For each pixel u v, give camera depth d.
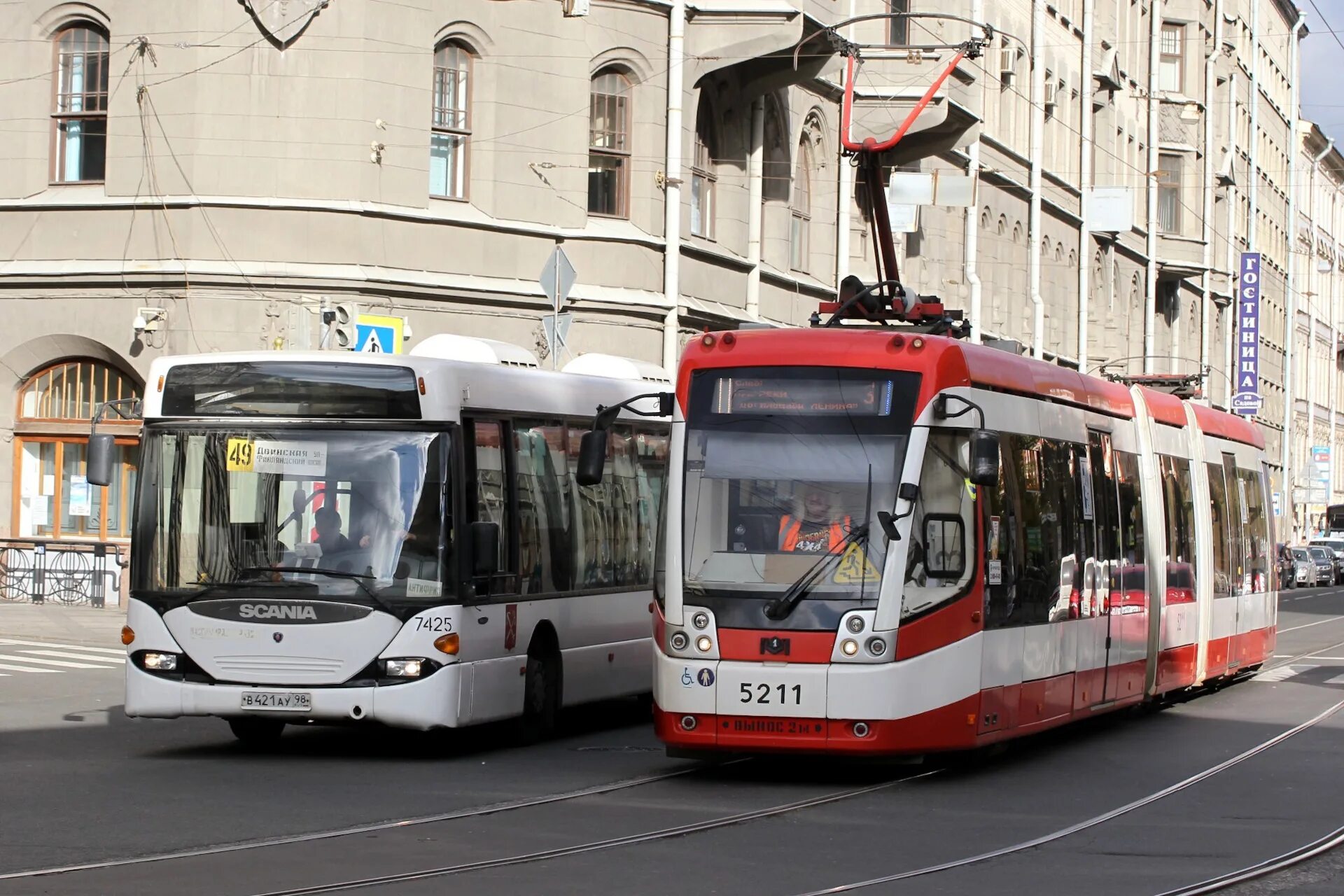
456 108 32.44
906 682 14.95
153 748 17.56
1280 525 90.19
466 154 32.50
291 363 16.72
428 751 17.69
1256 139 87.75
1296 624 45.38
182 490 16.70
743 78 38.03
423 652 16.27
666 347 34.69
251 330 30.55
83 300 31.53
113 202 31.16
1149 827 13.35
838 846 12.28
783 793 14.84
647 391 21.59
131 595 16.67
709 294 36.94
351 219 30.72
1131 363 70.94
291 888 10.43
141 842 11.95
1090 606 19.22
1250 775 16.58
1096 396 20.34
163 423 16.86
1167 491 23.06
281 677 16.28
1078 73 63.88
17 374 32.66
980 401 16.36
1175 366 76.25
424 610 16.33
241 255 30.55
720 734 15.05
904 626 14.98
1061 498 18.48
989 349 17.06
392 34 31.17
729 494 15.45
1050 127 61.22
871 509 15.16
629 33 34.12
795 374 15.63
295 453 16.61
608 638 20.00
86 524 33.56
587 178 33.72
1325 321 114.50
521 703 17.86
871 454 15.30
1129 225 65.44
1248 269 82.25
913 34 43.59
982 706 15.90
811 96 41.69
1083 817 13.81
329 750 17.70
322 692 16.22
